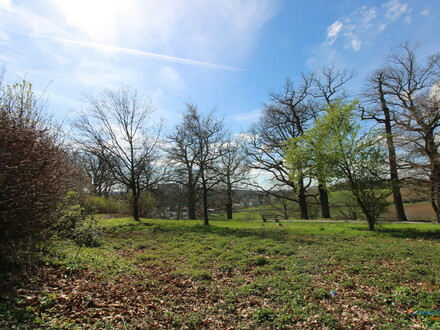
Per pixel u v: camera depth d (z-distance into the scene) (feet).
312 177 64.18
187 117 73.10
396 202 74.23
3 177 16.58
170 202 97.35
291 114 99.45
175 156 83.61
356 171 53.57
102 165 100.99
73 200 29.17
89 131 68.74
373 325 16.03
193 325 16.24
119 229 59.77
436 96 53.42
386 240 44.14
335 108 54.90
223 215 136.36
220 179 80.89
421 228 52.49
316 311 17.76
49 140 21.35
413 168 57.93
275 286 22.22
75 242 34.27
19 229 19.47
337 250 35.65
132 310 17.34
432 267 27.14
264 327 16.12
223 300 19.97
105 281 21.98
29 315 14.11
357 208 91.40
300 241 43.39
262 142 104.47
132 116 74.28
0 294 15.56
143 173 78.64
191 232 56.29
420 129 57.16
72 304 16.65
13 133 17.34
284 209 129.39
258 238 46.88
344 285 22.24
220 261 31.27
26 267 20.26
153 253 35.83
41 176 19.11
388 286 21.94
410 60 71.61
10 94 19.42
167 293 21.03
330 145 54.34
